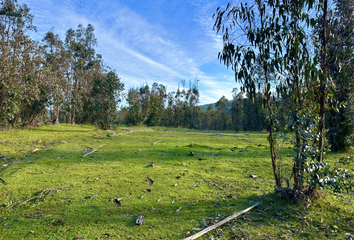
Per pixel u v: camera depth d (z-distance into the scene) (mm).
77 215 3438
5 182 4641
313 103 3623
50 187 4488
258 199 3979
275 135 4023
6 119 11477
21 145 8641
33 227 3090
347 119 7801
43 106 13391
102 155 7723
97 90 16922
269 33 3545
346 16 3582
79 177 5215
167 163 6883
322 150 3525
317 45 3500
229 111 40875
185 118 35625
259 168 6363
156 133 17312
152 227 3113
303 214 3350
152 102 30969
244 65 3635
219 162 7117
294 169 3752
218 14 3865
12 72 11133
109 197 4129
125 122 29625
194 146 10164
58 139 10539
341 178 3260
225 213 3506
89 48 26250
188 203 3918
